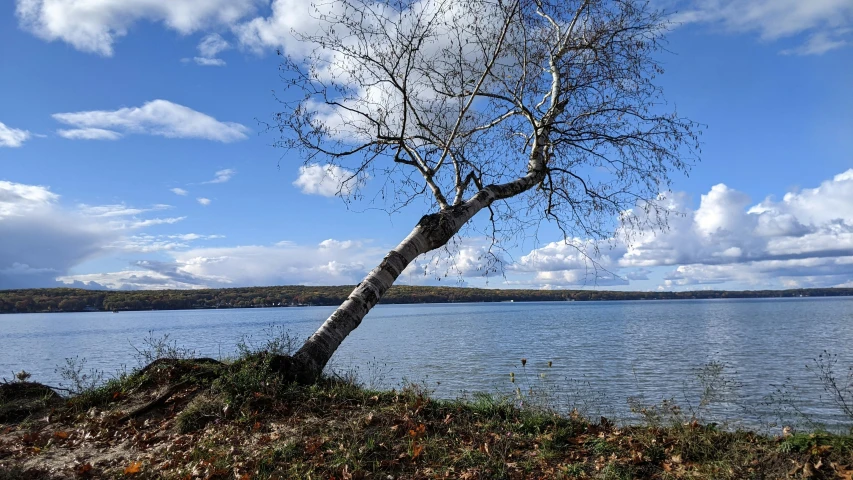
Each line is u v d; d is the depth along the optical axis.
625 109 9.70
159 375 7.64
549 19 10.22
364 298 8.34
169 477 5.06
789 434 5.45
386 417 6.13
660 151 9.49
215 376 7.37
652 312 127.94
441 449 5.45
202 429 6.23
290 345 8.82
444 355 32.03
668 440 5.50
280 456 5.36
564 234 10.80
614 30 9.62
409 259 8.74
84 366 29.22
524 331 58.62
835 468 4.45
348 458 5.19
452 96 10.26
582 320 87.81
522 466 5.16
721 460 4.94
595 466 5.11
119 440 6.15
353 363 25.73
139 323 107.31
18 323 121.50
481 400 7.00
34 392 8.12
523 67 10.06
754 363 27.33
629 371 24.19
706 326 63.50
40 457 5.73
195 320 120.81
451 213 8.87
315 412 6.48
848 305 174.75
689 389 18.02
